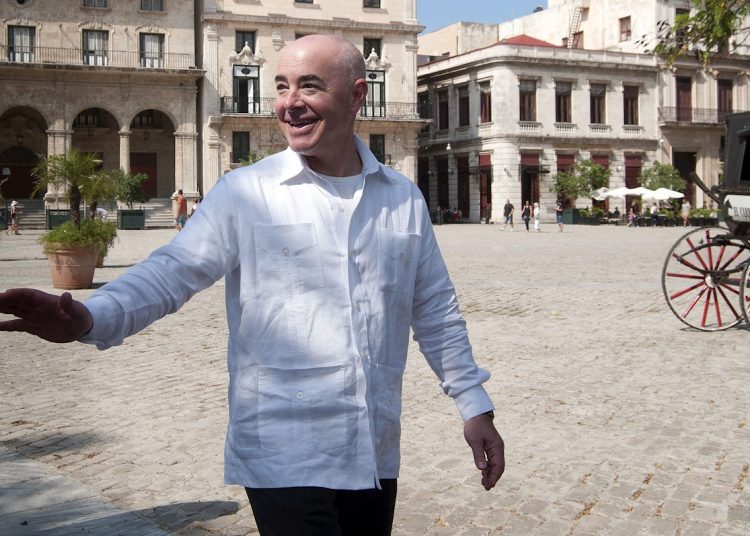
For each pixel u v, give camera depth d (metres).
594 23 56.12
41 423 5.57
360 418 2.08
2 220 39.53
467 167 51.84
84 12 42.56
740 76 55.06
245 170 2.15
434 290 2.39
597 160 51.62
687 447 5.01
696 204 54.81
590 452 4.92
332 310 2.10
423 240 2.35
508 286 14.23
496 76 49.09
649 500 4.15
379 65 47.34
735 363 7.52
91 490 4.25
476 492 4.28
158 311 1.98
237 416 2.11
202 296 12.72
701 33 7.93
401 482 4.44
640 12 52.78
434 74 53.75
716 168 55.22
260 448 2.06
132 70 42.78
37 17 41.84
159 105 44.16
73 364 7.59
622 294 12.90
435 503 4.13
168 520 3.91
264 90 45.38
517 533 3.76
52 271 13.72
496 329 9.61
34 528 3.73
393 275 2.21
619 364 7.52
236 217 2.10
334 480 2.04
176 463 4.75
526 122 49.38
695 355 7.92
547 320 10.30
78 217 15.16
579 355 7.97
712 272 9.22
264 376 2.08
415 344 8.46
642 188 47.69
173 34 44.09
